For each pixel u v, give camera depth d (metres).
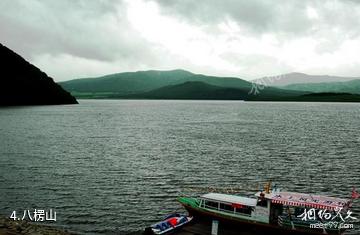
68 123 176.38
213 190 57.50
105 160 80.69
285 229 35.72
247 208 38.00
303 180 64.00
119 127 159.75
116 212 47.41
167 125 171.12
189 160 81.12
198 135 129.62
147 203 51.09
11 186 58.28
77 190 56.78
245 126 166.50
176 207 49.62
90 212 47.19
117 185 59.97
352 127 161.38
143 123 182.38
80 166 74.12
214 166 74.94
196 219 40.25
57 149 95.31
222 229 38.00
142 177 65.38
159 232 36.44
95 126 163.25
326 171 70.94
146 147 100.12
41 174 66.81
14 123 169.25
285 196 37.72
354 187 59.59
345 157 85.62
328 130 148.25
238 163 78.00
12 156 84.19
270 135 129.75
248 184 61.12
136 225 43.25
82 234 40.22
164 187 59.09
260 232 36.94
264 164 77.12
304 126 166.62
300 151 94.12
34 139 115.19
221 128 156.38
